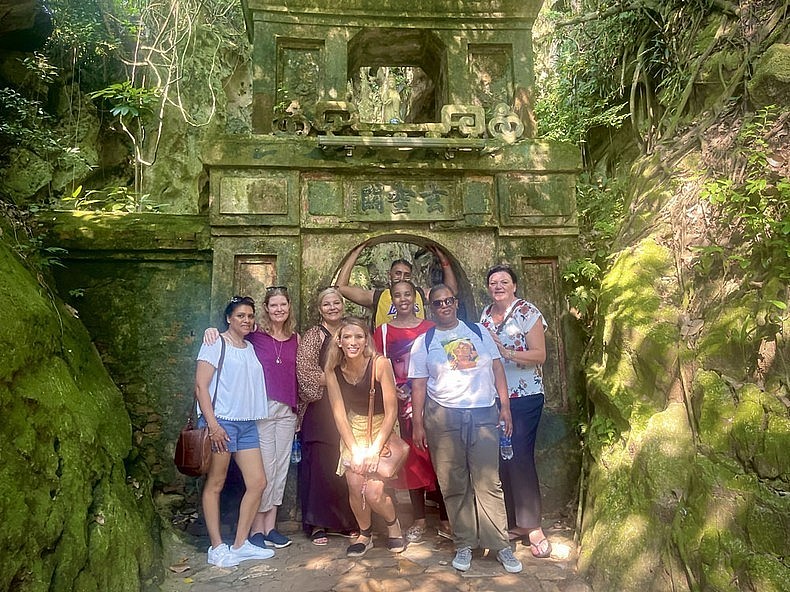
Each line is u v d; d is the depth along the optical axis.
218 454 3.48
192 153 8.48
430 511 4.32
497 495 3.26
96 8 7.54
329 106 4.51
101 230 4.55
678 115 4.95
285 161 4.57
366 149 4.63
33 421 2.71
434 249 4.94
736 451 2.78
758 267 3.13
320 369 3.75
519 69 5.26
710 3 5.05
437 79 5.74
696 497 2.83
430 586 3.11
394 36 5.35
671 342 3.43
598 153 6.81
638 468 3.20
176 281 4.66
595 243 5.19
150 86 8.23
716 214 3.52
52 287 4.25
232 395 3.49
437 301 3.37
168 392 4.52
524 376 3.66
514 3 5.25
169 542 3.74
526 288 4.72
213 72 8.82
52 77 7.12
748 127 3.60
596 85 6.64
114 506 3.08
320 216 4.61
